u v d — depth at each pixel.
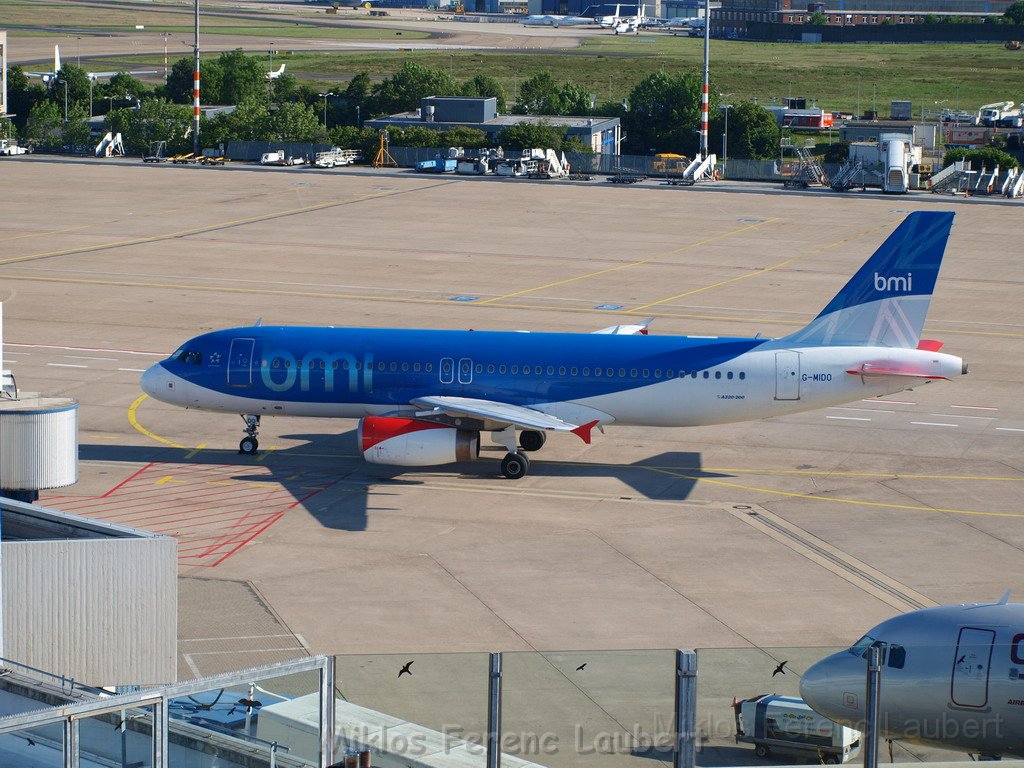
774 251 167.62
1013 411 100.38
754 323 127.44
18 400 63.81
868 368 81.38
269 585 64.12
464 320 126.12
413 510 76.12
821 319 82.62
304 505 76.69
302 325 123.12
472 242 170.50
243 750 37.88
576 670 40.22
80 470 82.56
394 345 84.56
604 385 82.88
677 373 82.44
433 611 61.19
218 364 85.25
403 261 156.88
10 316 125.06
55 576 45.03
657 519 75.38
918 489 81.50
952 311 135.50
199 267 150.75
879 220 191.75
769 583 65.62
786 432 94.62
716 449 90.25
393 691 39.72
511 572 66.56
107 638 45.75
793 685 43.00
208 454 86.94
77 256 156.12
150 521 73.31
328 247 164.75
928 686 43.75
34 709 38.19
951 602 63.41
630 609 61.84
